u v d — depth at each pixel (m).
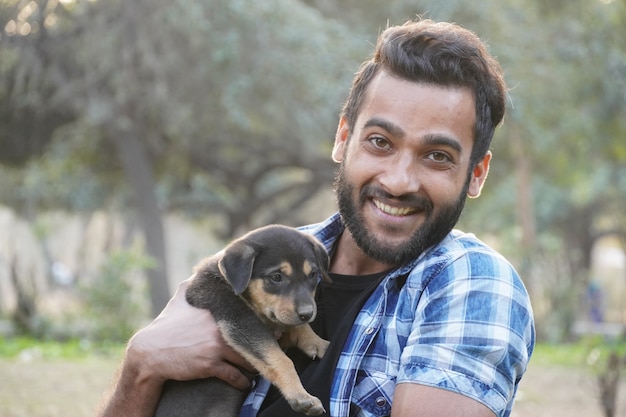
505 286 3.05
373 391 3.09
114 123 18.75
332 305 3.60
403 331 3.14
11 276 19.20
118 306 17.47
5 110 18.92
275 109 18.86
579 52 21.17
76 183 28.48
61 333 17.70
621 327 22.44
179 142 21.48
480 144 3.31
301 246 3.78
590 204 35.78
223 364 3.47
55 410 9.68
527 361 3.12
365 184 3.27
